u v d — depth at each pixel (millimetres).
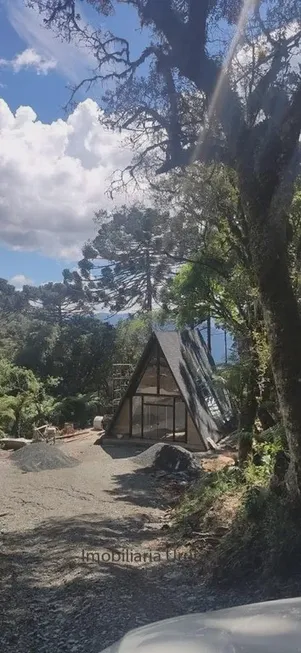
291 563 5781
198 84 7441
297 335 6516
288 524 6059
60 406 29828
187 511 9984
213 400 23719
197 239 13688
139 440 22500
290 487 6387
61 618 5438
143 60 8047
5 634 5137
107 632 4949
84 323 39844
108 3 7922
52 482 14594
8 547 8422
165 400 22453
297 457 6324
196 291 15312
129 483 14453
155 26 7711
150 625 2691
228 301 14297
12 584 6625
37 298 50562
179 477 15133
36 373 35875
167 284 23438
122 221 16953
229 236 11531
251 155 6918
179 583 6309
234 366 12664
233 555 6238
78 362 36531
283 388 6492
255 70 7359
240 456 11602
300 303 7668
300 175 7629
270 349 6746
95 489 13688
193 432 21547
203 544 7762
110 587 6219
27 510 11453
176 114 8023
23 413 26719
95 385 36344
